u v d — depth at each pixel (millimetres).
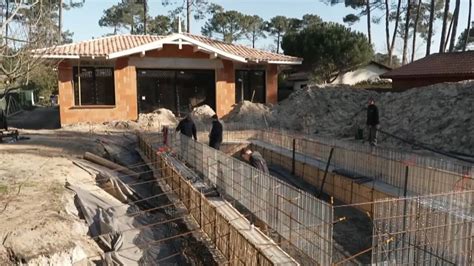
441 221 6711
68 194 8461
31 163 10906
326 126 22312
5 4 8961
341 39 32125
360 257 7910
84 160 12000
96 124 21609
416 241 6770
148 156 14062
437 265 6742
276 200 7781
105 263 6516
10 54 9367
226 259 6832
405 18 43656
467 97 17781
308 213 6875
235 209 8789
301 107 23938
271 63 24750
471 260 6734
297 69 34969
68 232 6754
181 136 13688
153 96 23625
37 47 10242
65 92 21469
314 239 6723
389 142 18109
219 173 10234
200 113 22812
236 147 17344
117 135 18375
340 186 11422
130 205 9211
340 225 9547
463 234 6715
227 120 23625
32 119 27672
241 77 24922
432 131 17406
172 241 7867
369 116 17312
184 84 24109
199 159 11750
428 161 10398
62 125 21531
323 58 32219
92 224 7781
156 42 21703
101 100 22297
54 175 9719
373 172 10992
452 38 32594
